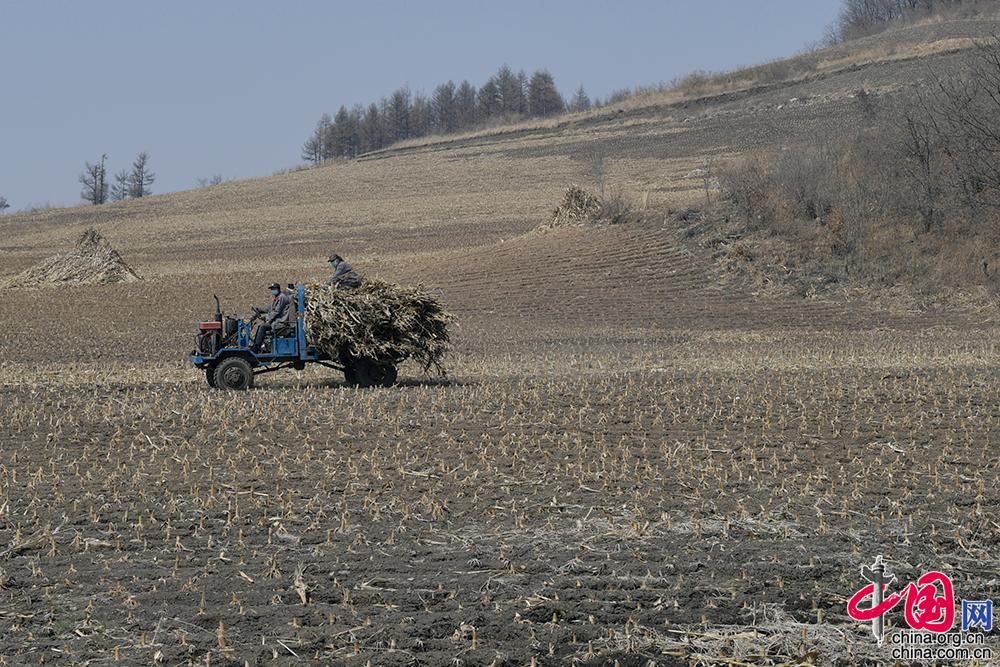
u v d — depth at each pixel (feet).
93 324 134.31
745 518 44.29
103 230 306.96
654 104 429.38
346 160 491.72
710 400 69.92
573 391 72.95
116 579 37.45
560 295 151.12
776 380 78.23
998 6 441.68
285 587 36.81
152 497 47.32
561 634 33.37
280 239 260.83
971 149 163.84
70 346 112.16
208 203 360.69
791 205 169.27
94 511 44.98
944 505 46.62
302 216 303.27
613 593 36.42
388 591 36.47
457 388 74.95
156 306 153.99
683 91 436.35
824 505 46.44
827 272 153.17
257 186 392.88
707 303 146.41
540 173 348.79
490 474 51.24
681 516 44.80
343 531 42.73
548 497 47.52
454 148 447.42
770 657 32.53
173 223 311.06
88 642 32.50
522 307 145.28
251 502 46.37
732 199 179.11
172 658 31.45
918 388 73.46
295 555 40.01
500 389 74.08
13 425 62.13
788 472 52.11
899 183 166.91
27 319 139.44
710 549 40.88
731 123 368.89
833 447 57.41
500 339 117.91
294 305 77.36
